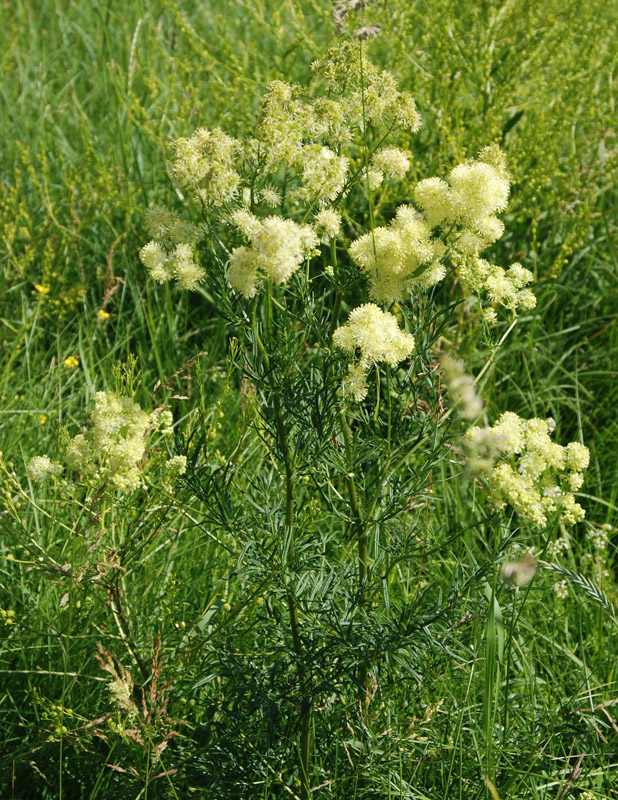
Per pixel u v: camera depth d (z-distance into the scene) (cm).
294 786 229
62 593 260
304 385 207
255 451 316
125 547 219
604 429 357
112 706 242
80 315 406
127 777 226
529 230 402
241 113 437
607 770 236
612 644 277
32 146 498
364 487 228
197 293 406
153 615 268
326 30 514
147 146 482
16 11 671
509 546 214
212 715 237
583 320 409
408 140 383
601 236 433
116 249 421
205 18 616
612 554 321
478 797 224
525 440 195
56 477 217
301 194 197
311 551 232
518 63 414
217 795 220
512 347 371
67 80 588
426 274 199
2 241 428
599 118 434
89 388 352
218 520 215
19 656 261
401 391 215
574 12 427
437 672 233
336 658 216
